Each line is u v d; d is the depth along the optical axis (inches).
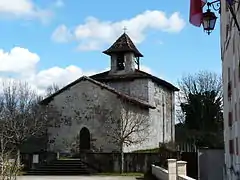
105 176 1321.4
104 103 1588.3
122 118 1547.7
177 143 1770.4
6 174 733.9
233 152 652.1
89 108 1604.3
